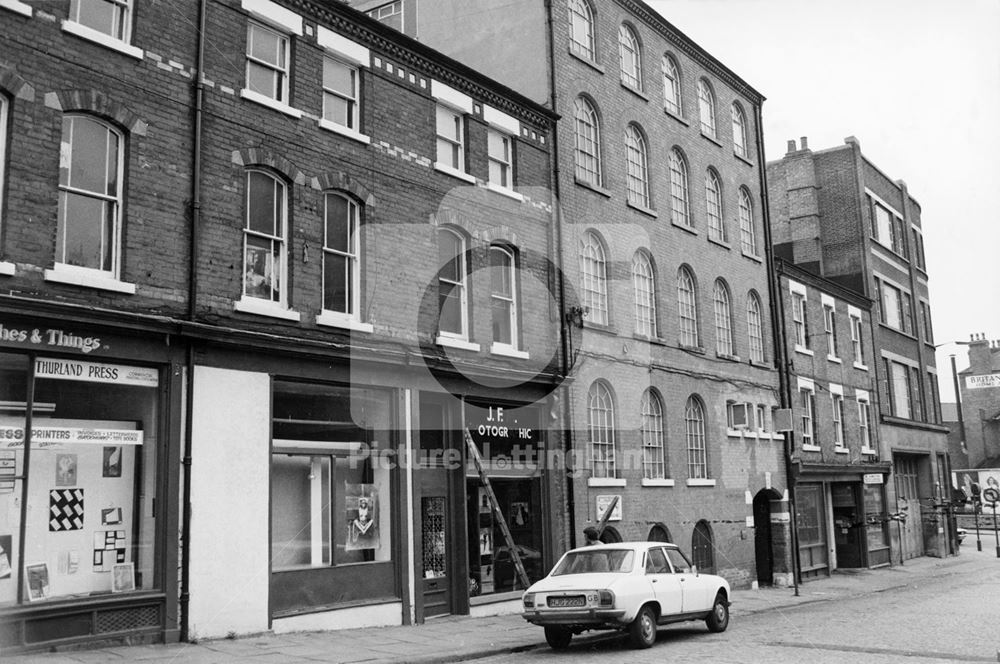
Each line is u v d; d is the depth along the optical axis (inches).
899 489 1503.4
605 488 796.0
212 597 481.1
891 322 1573.6
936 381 1749.5
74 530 440.8
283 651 452.8
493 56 852.6
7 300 409.7
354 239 603.8
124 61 477.1
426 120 671.1
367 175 612.4
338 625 548.1
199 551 478.6
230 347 507.5
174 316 483.2
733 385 1023.6
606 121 884.0
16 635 407.5
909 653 472.1
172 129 496.4
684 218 1001.5
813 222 1491.1
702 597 567.8
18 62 432.8
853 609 760.3
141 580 462.3
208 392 496.1
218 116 521.0
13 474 421.1
